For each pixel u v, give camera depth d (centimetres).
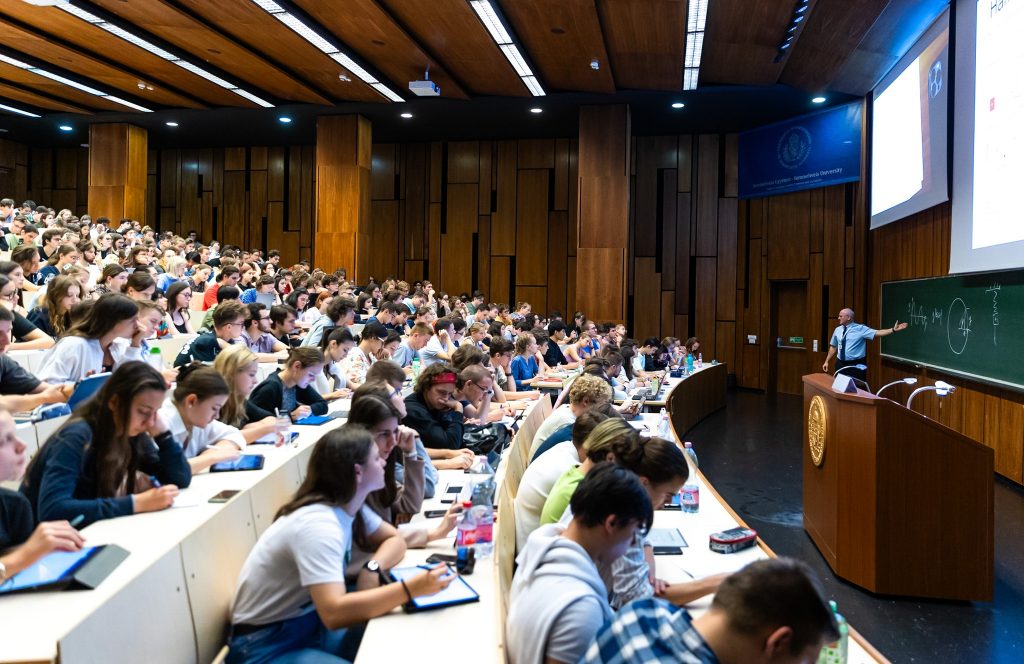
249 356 367
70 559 188
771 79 1050
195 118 1352
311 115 1292
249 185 1602
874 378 1070
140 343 410
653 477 234
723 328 1406
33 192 1688
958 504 406
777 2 785
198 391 298
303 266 1096
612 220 1184
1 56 1014
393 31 889
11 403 310
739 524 297
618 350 866
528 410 528
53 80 1132
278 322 644
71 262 661
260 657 202
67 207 1691
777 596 121
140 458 264
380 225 1516
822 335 1244
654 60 973
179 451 269
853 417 428
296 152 1583
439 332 752
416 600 201
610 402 404
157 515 233
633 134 1428
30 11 880
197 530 215
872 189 1058
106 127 1405
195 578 206
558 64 1009
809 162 1221
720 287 1407
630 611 140
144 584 180
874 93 1049
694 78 1045
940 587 406
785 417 1054
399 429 283
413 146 1507
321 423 402
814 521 501
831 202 1216
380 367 398
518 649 170
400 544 238
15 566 181
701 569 252
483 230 1480
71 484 230
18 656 146
